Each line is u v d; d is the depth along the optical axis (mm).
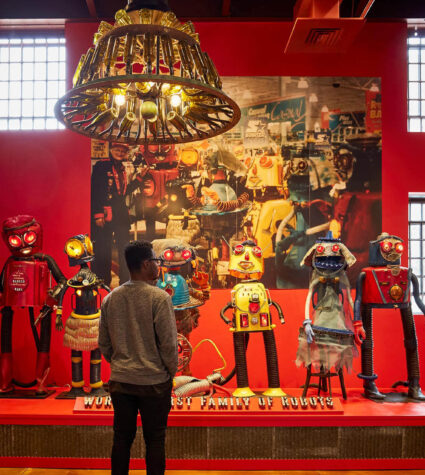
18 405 3723
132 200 4656
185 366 3908
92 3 4598
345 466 3436
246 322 3934
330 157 4695
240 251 4094
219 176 4668
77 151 4715
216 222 4652
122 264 4621
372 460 3445
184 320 3904
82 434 3451
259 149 4691
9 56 5027
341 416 3436
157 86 2457
